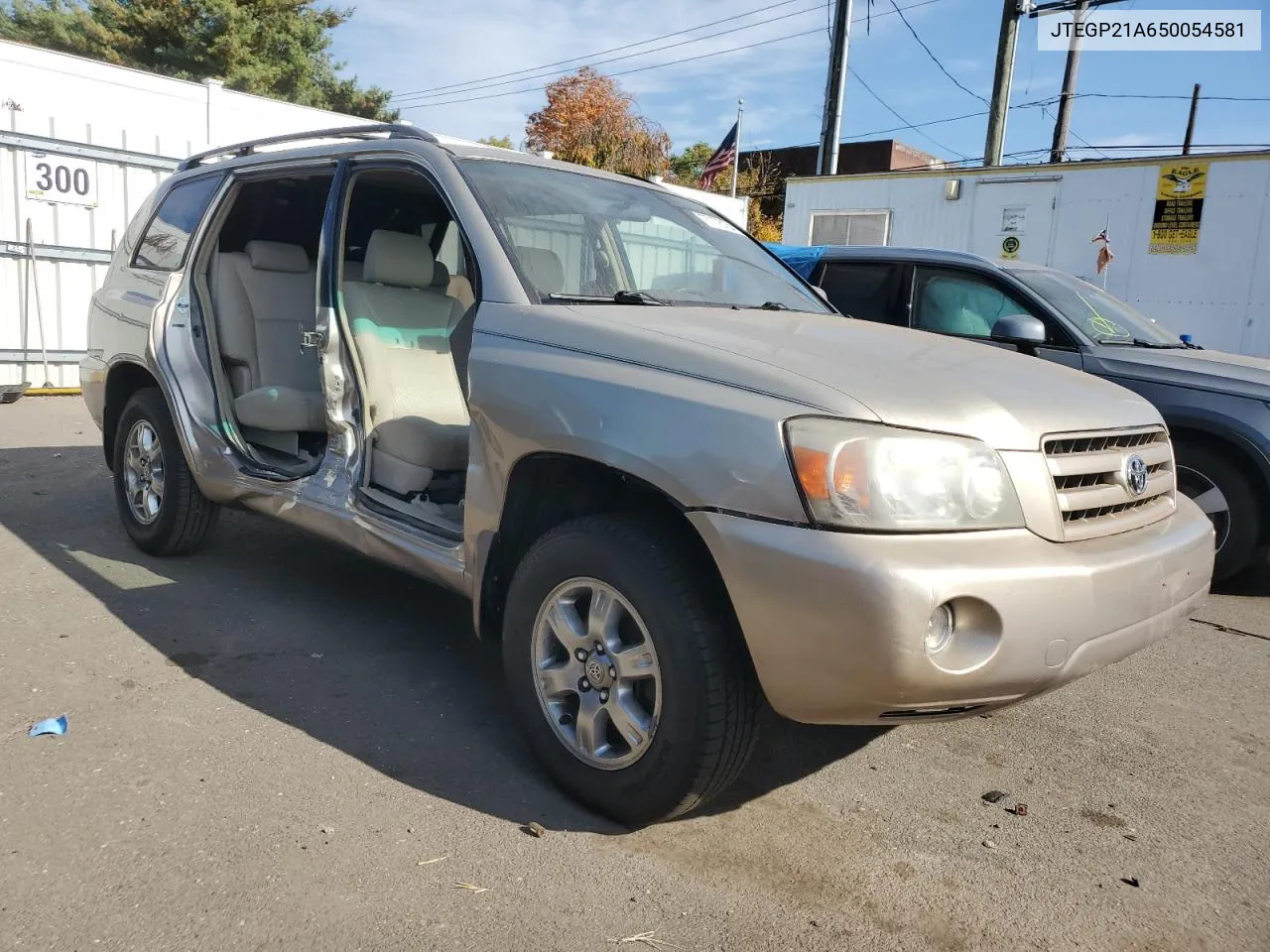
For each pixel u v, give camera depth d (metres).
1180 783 3.29
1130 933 2.46
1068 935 2.43
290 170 4.21
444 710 3.44
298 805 2.77
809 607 2.34
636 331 2.86
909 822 2.93
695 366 2.68
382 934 2.27
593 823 2.79
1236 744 3.62
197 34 34.19
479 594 3.09
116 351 4.92
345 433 3.77
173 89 16.62
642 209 3.99
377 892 2.41
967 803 3.08
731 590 2.44
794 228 15.34
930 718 2.47
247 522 5.70
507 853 2.61
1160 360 5.64
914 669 2.28
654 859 2.64
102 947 2.17
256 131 16.94
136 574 4.66
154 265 4.91
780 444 2.41
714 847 2.72
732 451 2.46
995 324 5.73
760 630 2.41
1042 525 2.54
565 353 2.90
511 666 2.97
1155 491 3.02
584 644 2.79
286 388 4.38
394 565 3.52
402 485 3.65
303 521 3.90
